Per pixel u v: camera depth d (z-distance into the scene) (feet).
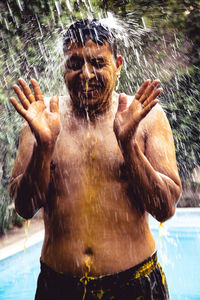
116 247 4.80
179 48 23.36
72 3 18.81
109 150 5.01
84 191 4.90
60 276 4.85
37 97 4.67
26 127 5.33
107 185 4.91
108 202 4.87
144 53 23.13
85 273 4.75
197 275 13.92
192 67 23.35
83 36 4.83
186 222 19.58
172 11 23.16
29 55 17.90
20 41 17.87
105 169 4.95
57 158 5.04
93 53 4.80
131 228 4.90
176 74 23.49
